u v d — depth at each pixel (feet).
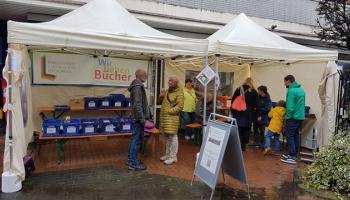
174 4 33.78
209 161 16.89
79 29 17.79
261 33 24.64
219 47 21.15
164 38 19.31
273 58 22.77
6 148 16.35
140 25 21.48
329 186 18.43
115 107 27.78
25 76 18.99
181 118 30.91
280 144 28.45
